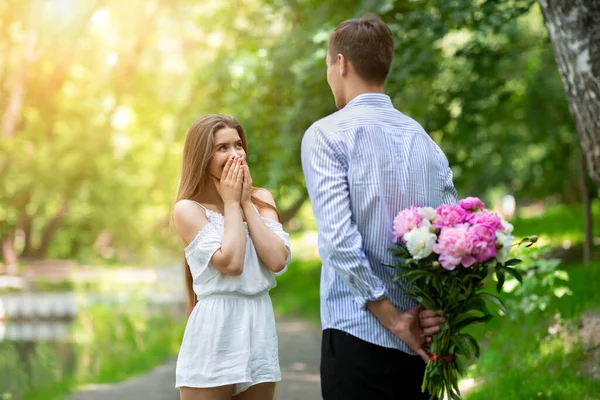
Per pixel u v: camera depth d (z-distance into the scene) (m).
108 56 28.88
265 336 3.74
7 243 34.56
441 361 3.37
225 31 16.38
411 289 3.40
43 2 26.41
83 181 33.88
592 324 6.89
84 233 40.19
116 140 34.72
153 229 41.34
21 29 27.19
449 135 12.18
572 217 17.52
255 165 12.93
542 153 18.95
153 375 10.17
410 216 3.32
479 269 3.37
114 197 36.66
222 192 3.72
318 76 10.64
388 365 3.40
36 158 31.11
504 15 9.42
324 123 3.53
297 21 12.48
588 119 5.51
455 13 8.94
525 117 15.28
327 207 3.38
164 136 33.22
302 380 8.84
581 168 11.30
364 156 3.44
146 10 26.38
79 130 31.75
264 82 12.27
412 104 11.24
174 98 29.38
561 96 14.59
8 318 19.25
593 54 5.43
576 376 6.14
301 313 16.19
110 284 28.16
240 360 3.64
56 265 34.94
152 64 29.58
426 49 9.62
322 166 3.44
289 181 13.07
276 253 3.74
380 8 8.83
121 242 41.84
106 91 30.55
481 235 3.25
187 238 3.73
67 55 28.39
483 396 6.12
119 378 9.90
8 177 31.09
